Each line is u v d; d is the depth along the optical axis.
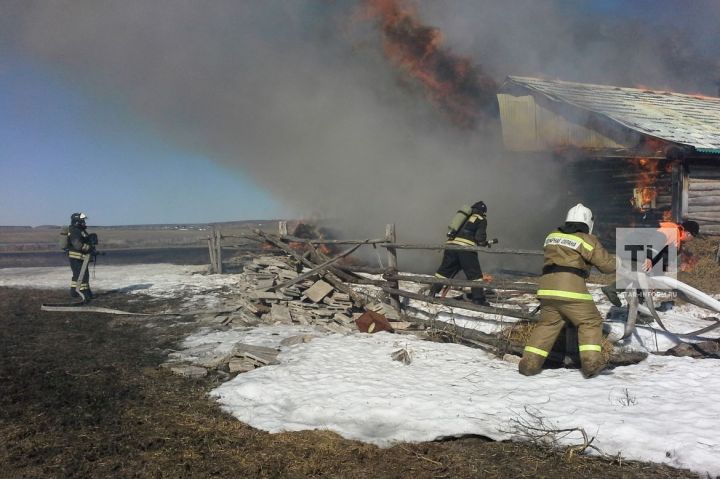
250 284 8.79
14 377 5.66
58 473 3.60
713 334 6.47
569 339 5.57
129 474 3.59
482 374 5.32
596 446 3.79
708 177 11.62
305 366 5.70
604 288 6.40
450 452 3.83
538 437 3.90
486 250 6.60
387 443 3.96
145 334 7.65
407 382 5.11
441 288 8.27
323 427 4.23
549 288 5.18
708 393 4.61
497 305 8.23
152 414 4.61
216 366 5.97
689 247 10.66
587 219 5.34
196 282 12.40
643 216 12.35
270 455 3.83
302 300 8.27
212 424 4.38
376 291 9.38
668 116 13.41
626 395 4.52
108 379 5.58
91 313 9.12
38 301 10.25
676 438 3.73
